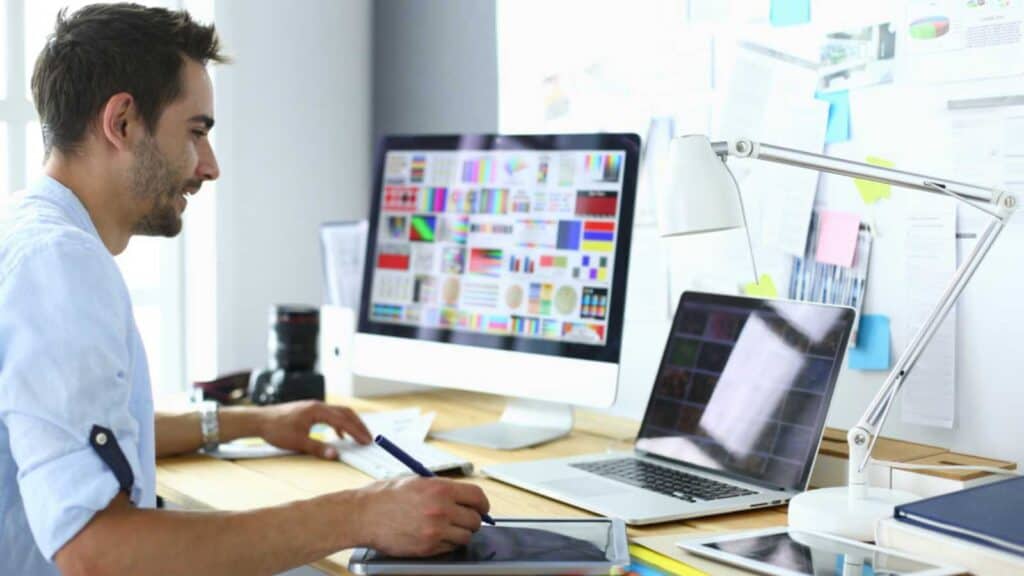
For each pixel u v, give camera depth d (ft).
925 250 5.04
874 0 5.19
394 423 5.89
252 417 5.51
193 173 4.42
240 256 8.31
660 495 4.55
